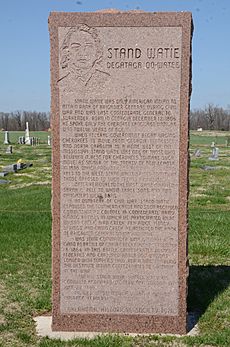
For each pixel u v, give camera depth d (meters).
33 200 9.97
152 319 3.96
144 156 3.88
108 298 3.98
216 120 72.56
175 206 3.90
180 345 3.69
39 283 5.00
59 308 3.99
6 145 33.19
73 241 3.97
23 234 6.87
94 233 3.96
